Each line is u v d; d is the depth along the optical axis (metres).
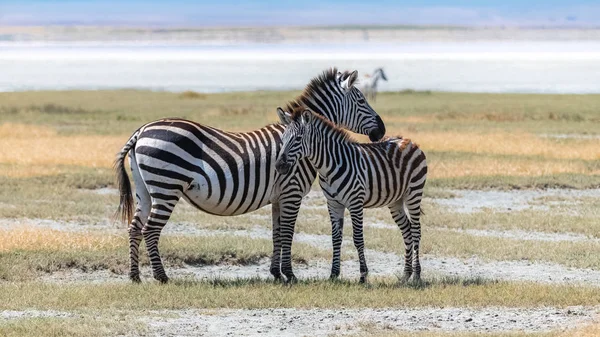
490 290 27.48
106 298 26.41
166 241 35.25
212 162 28.83
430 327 23.67
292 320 24.30
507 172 56.34
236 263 33.84
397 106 109.69
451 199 48.69
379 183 30.02
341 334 22.72
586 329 22.48
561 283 29.86
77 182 51.22
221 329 23.23
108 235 37.12
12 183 50.38
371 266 33.72
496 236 39.19
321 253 34.78
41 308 25.41
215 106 110.56
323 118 29.22
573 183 52.31
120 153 29.47
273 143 29.97
